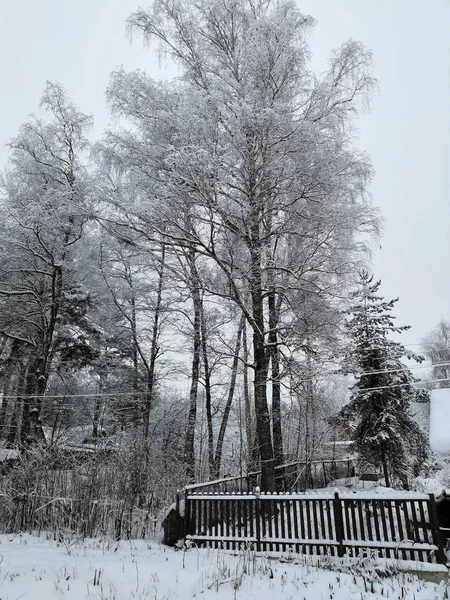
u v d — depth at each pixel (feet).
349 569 19.40
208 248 33.88
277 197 35.40
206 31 38.91
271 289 37.17
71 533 26.58
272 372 41.65
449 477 47.73
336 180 32.99
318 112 34.35
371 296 57.26
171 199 31.99
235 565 20.04
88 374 74.59
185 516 25.31
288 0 34.50
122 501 28.58
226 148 31.32
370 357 53.67
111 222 34.68
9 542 24.58
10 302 56.54
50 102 56.54
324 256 35.35
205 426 65.51
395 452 49.75
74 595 15.30
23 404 63.26
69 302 59.82
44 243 52.80
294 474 47.01
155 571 18.63
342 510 23.85
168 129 33.73
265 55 32.07
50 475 30.83
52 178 53.88
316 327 35.76
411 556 19.99
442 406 40.55
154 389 62.54
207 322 51.85
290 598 16.01
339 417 54.95
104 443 36.06
